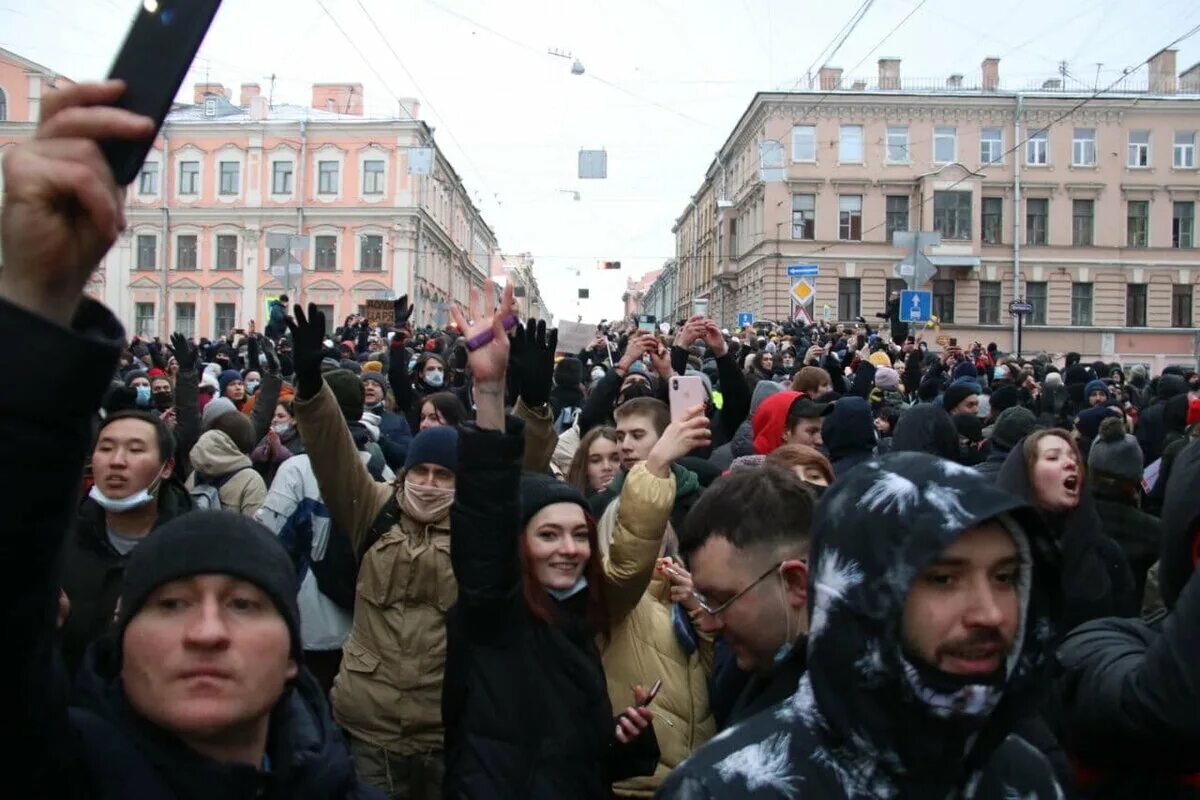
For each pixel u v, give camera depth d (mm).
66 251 933
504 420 2521
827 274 43219
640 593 2996
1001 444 5059
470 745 2506
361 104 49875
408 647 3346
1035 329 43062
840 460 5078
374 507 3609
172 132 47219
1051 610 1521
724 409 6266
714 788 1508
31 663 1104
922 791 1473
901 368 15633
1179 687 1686
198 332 47281
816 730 1531
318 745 1657
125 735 1501
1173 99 42344
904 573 1411
